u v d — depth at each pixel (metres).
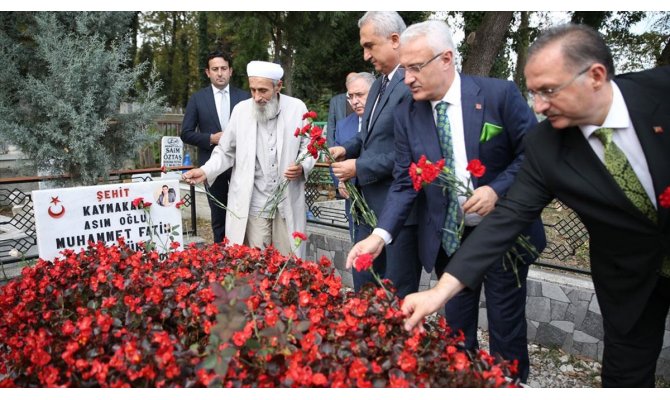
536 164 1.73
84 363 1.53
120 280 2.02
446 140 2.22
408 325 1.63
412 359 1.47
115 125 4.80
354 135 3.57
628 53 9.41
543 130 1.73
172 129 11.57
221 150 3.45
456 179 2.06
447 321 2.62
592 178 1.60
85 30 4.56
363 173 2.68
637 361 1.88
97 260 2.48
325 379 1.37
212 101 4.37
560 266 3.46
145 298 1.98
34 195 2.69
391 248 2.69
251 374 1.52
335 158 3.04
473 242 1.73
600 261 1.80
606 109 1.54
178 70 23.11
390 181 2.80
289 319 1.63
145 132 5.01
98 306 2.01
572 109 1.49
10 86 4.63
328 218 4.72
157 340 1.52
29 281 2.20
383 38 2.61
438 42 2.05
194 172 3.29
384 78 2.82
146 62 4.98
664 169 1.51
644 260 1.64
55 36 4.48
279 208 3.38
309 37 11.22
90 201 2.85
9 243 4.24
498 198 2.06
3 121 4.35
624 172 1.57
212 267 2.39
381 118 2.72
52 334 1.77
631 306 1.74
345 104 4.49
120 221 2.96
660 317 1.87
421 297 1.67
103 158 4.55
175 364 1.49
